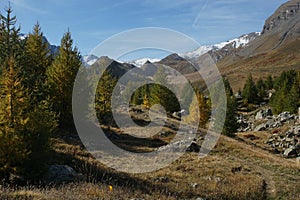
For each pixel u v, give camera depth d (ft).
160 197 43.75
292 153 112.37
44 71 104.68
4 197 29.32
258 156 97.50
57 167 51.98
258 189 58.23
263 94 287.69
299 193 59.11
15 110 50.72
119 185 50.14
